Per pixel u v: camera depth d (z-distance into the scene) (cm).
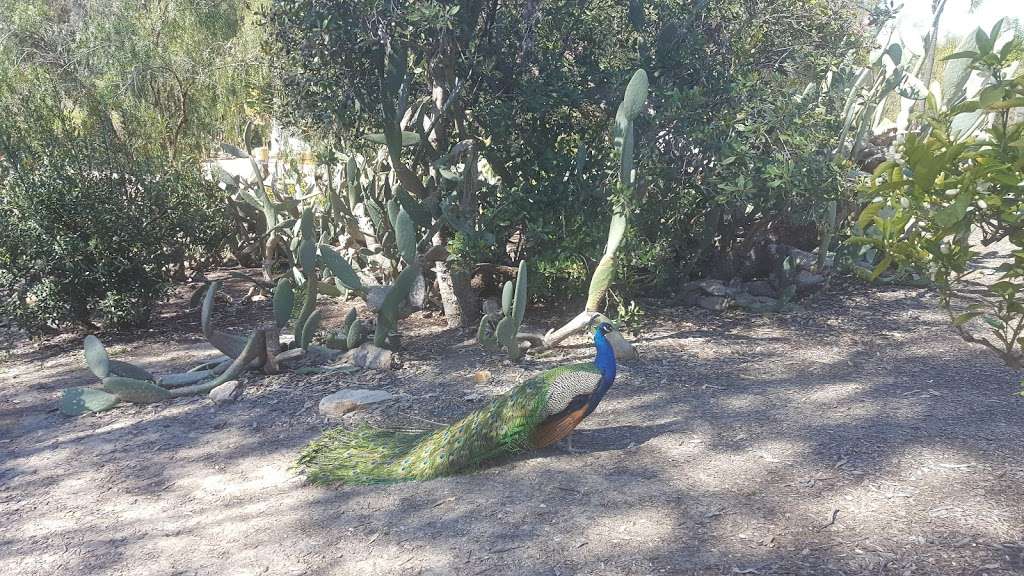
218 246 924
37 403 585
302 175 969
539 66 667
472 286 774
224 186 1001
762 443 440
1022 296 562
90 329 760
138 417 544
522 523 375
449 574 342
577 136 716
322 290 669
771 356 596
